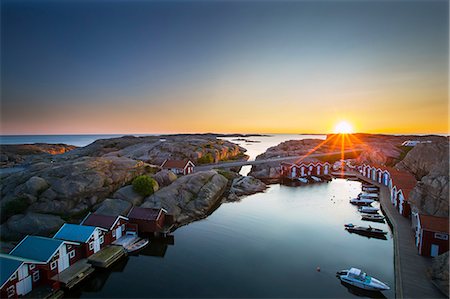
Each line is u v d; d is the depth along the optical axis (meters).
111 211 46.31
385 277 32.69
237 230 47.28
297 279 32.25
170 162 78.88
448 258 28.58
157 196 54.22
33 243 32.03
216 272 33.78
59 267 31.31
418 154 73.62
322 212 57.25
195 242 42.41
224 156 120.12
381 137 194.75
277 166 96.81
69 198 46.78
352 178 93.12
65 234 36.25
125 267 34.94
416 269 31.12
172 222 47.25
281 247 40.66
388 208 55.19
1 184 49.59
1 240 38.50
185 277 32.69
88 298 28.73
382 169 80.50
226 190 73.19
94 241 36.50
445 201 38.72
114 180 54.84
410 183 56.53
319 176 94.50
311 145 146.75
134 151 104.56
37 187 46.72
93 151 115.25
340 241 42.78
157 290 30.12
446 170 40.66
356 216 54.53
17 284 27.09
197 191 61.28
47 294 27.95
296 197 69.25
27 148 156.75
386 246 40.88
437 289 27.33
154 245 41.31
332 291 29.97
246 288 30.48
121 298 28.69
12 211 42.66
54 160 111.62
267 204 62.97
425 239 34.03
